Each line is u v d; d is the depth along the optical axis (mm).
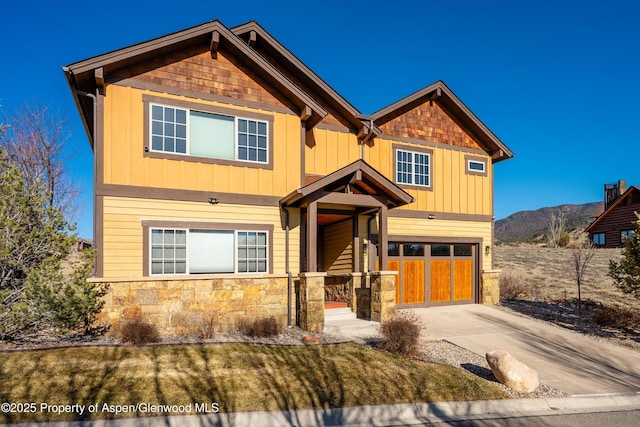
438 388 7109
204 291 10289
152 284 9773
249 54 11336
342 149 13844
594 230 37375
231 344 8602
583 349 10344
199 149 11031
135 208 10219
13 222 8055
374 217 13711
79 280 8305
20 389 6027
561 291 18500
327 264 15000
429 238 15148
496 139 16266
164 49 10625
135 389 6246
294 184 12039
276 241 11648
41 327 8711
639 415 6602
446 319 13000
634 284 11938
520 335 11312
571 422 6266
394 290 11742
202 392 6305
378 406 6324
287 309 11234
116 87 10273
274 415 5859
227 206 11172
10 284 8352
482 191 16531
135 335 8508
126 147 10250
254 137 11688
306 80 13438
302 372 7305
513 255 30016
